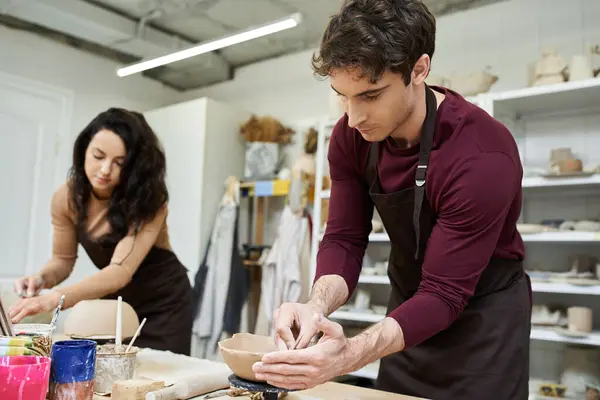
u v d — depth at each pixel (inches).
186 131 148.8
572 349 91.1
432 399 48.1
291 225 128.8
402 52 36.0
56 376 34.6
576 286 89.1
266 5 136.6
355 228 52.6
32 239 143.2
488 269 48.1
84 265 154.3
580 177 91.8
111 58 164.6
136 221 67.3
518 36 118.9
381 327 37.3
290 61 159.8
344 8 37.8
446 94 46.3
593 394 85.5
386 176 48.4
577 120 106.7
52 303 55.3
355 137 50.5
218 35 157.8
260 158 143.7
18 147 142.0
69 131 152.3
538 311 95.1
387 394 40.3
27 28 144.6
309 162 135.6
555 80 96.7
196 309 135.6
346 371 34.4
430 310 39.1
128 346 41.8
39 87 146.7
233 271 135.3
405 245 49.9
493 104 101.5
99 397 37.9
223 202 140.6
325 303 43.2
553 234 92.8
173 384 37.8
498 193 40.2
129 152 66.9
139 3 138.1
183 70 169.3
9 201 139.6
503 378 46.1
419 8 38.0
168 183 150.3
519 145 112.0
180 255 144.3
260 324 128.0
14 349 34.4
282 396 38.7
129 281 68.2
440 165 42.6
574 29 111.5
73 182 70.5
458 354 47.4
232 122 152.8
